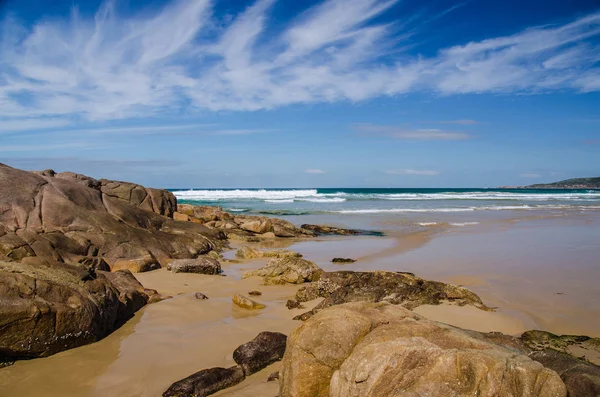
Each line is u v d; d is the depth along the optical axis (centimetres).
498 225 2834
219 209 3047
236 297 1034
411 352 440
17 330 686
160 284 1228
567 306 988
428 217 3475
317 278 1281
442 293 1016
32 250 1099
